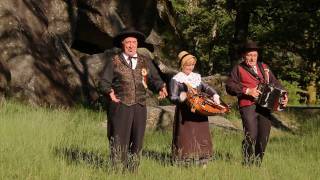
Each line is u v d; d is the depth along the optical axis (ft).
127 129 38.75
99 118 76.69
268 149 57.31
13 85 89.66
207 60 215.72
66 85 100.78
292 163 46.91
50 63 99.81
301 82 177.68
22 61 92.89
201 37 217.36
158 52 134.00
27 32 97.86
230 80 45.78
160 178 35.96
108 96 38.65
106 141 53.62
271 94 44.24
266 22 152.05
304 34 117.29
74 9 116.06
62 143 48.26
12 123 53.57
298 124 84.48
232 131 71.82
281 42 123.24
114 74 39.11
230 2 147.64
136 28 126.62
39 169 36.88
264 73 45.78
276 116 85.35
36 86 92.79
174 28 141.59
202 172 38.52
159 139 61.62
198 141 42.68
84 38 122.93
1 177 34.32
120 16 123.75
